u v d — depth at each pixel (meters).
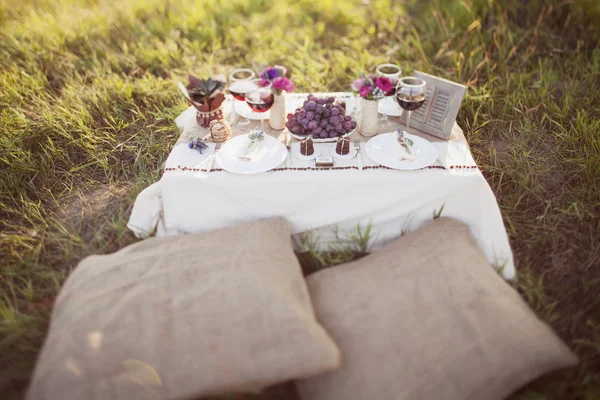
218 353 1.86
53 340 1.96
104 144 3.89
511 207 3.24
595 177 3.36
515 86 4.41
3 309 2.53
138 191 3.34
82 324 1.96
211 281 2.18
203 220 2.79
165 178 2.60
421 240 2.58
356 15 5.92
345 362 1.99
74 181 3.59
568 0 5.20
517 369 1.98
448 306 2.17
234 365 1.83
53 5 6.26
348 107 3.19
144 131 3.97
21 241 3.02
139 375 1.79
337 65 4.89
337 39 5.46
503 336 2.05
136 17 5.90
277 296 2.05
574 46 5.01
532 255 2.97
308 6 6.25
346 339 2.07
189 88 2.92
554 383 2.23
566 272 2.85
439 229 2.64
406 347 2.01
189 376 1.80
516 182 3.40
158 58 5.03
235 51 5.39
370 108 2.76
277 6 6.25
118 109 4.17
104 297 2.11
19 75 4.66
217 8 6.03
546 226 3.11
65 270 2.87
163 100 4.38
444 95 2.78
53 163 3.65
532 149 3.70
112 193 3.47
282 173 2.61
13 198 3.33
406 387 1.89
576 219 3.15
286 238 2.61
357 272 2.42
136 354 1.84
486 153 3.75
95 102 4.20
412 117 2.94
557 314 2.56
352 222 2.88
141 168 3.55
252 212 2.74
